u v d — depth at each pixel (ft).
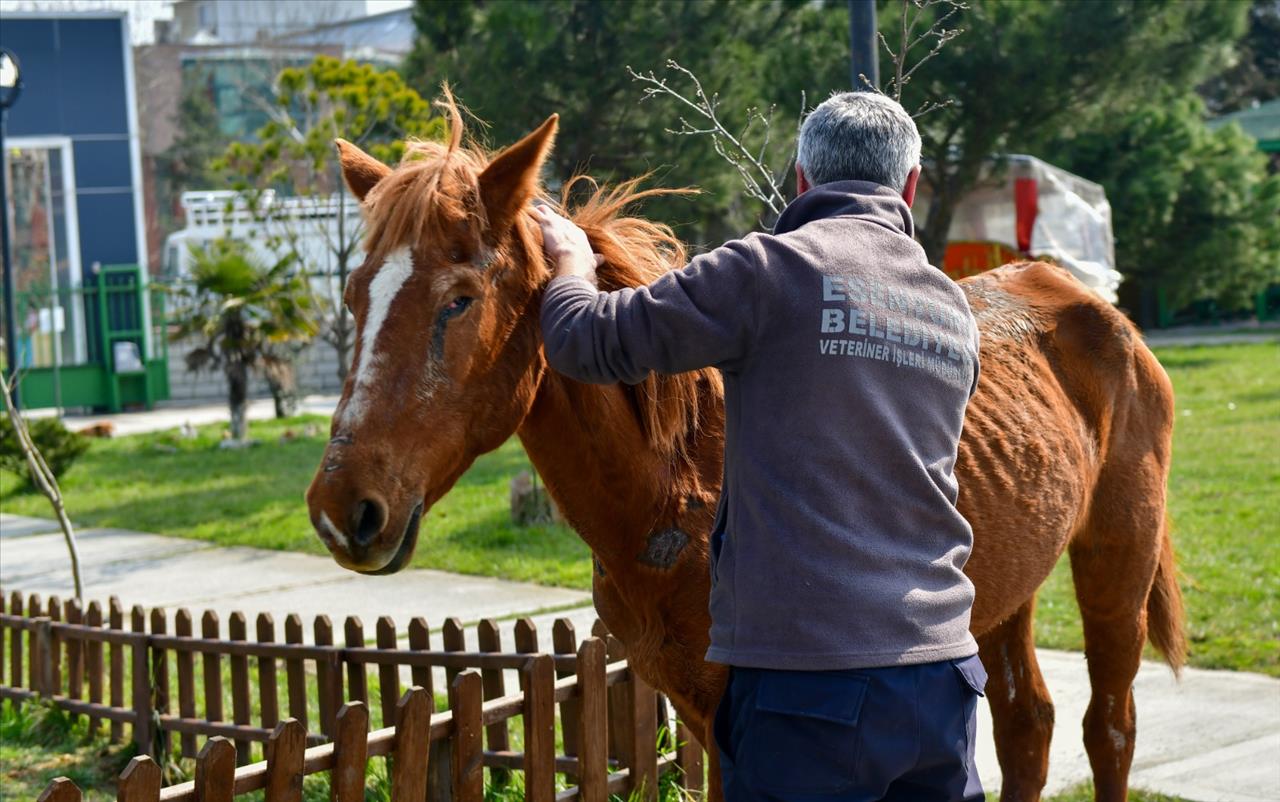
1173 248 76.48
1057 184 52.03
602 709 13.58
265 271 65.57
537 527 35.01
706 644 9.24
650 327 7.56
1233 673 18.84
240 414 65.21
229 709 21.22
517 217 8.47
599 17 42.78
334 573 31.58
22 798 16.90
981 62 49.60
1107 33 49.83
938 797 7.59
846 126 8.08
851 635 7.16
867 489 7.37
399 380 7.74
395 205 8.03
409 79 56.75
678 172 40.40
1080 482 11.75
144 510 44.21
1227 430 45.11
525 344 8.51
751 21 48.91
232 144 65.21
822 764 7.18
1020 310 12.28
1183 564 25.44
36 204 99.71
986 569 10.50
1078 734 16.79
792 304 7.43
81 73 95.66
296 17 166.50
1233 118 106.52
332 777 11.46
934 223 53.93
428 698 11.97
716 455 9.50
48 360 92.53
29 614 21.84
